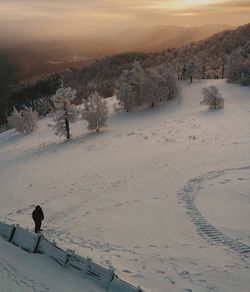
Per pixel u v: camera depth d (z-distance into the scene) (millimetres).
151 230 19688
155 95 72875
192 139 41906
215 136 41781
